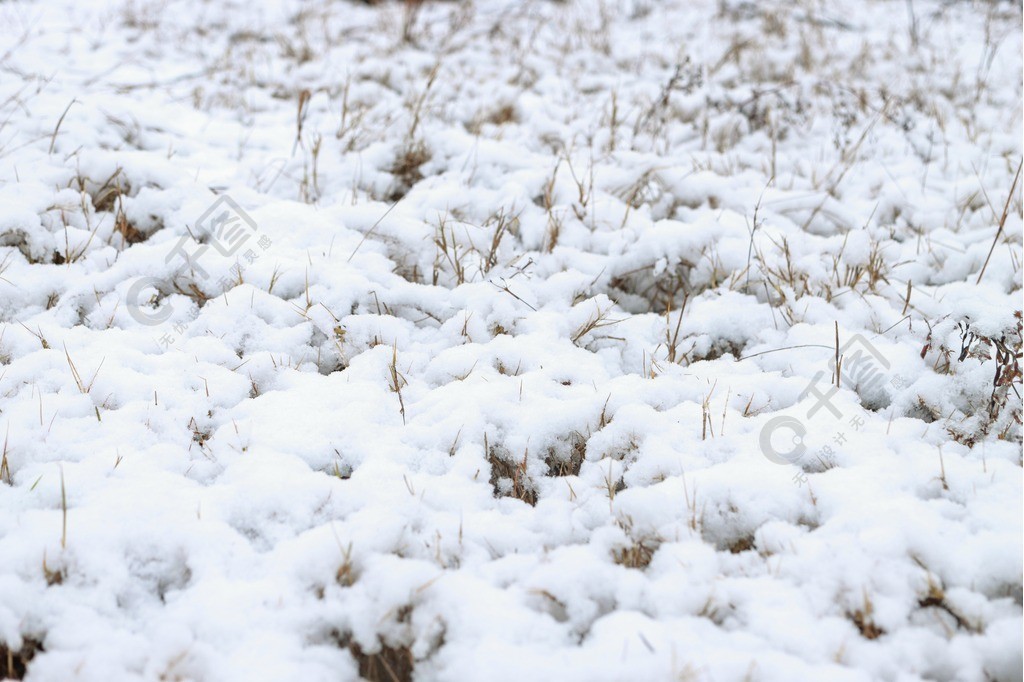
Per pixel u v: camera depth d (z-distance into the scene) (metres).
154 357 2.57
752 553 1.91
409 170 4.14
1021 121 5.25
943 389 2.43
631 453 2.29
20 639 1.66
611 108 5.34
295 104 5.23
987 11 8.17
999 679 1.64
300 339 2.75
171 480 2.08
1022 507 1.97
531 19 8.26
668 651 1.63
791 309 3.01
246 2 8.23
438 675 1.64
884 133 5.03
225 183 3.84
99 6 7.36
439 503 2.08
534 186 3.88
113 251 3.17
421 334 2.85
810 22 8.17
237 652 1.64
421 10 8.43
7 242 3.12
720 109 5.32
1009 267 3.22
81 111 4.23
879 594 1.76
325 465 2.25
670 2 9.19
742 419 2.37
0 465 2.10
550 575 1.83
